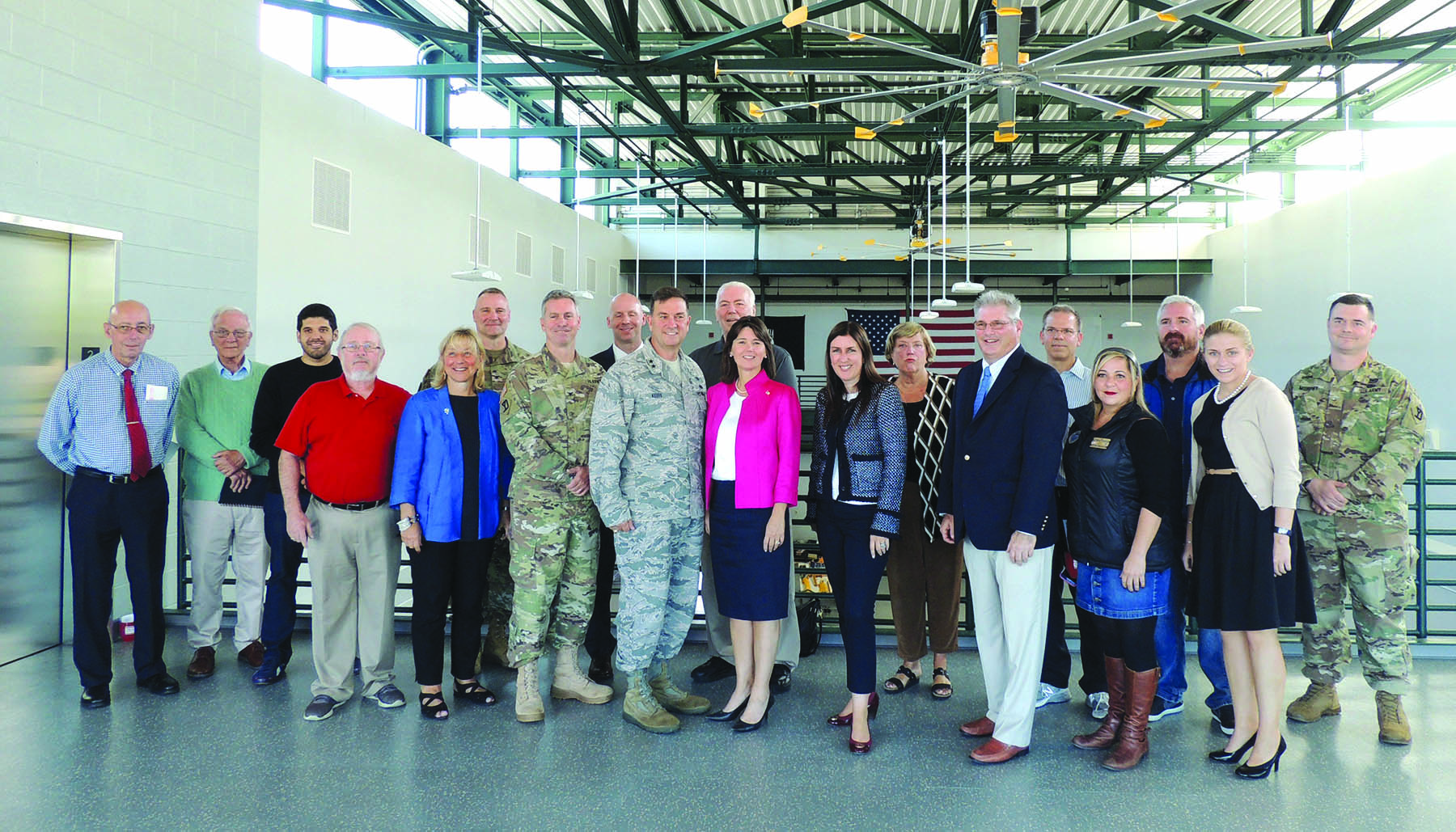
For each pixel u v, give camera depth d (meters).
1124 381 2.68
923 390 3.33
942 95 9.62
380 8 8.66
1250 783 2.55
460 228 9.30
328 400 3.11
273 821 2.31
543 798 2.45
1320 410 2.96
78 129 4.05
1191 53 4.75
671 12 8.09
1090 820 2.33
